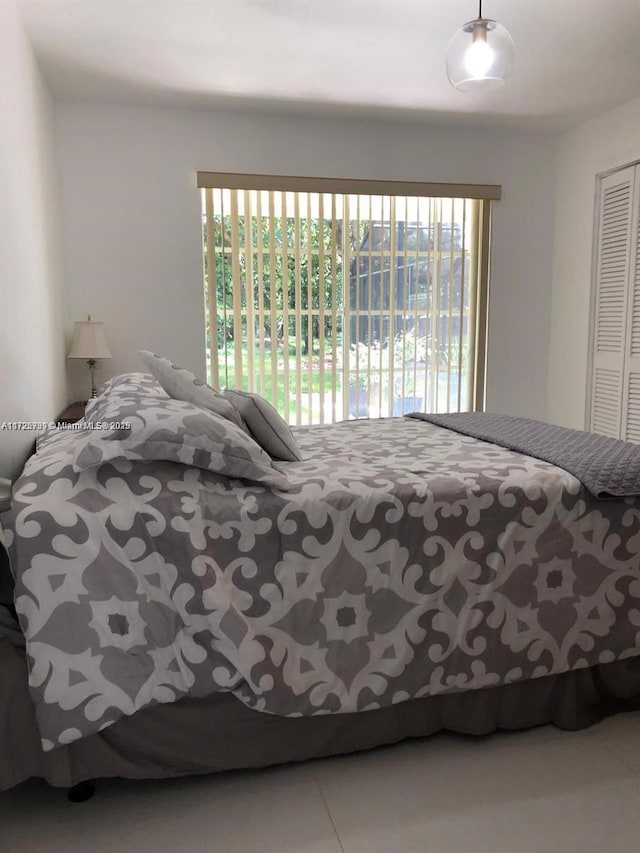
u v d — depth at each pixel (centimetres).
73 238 396
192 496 162
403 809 155
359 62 325
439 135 437
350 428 295
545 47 310
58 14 275
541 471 194
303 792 162
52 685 144
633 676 193
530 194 460
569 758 174
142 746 156
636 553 189
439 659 173
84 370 406
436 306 459
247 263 425
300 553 166
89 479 159
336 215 436
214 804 158
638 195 388
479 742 181
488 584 178
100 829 150
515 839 145
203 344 420
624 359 405
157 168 401
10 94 245
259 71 338
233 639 153
